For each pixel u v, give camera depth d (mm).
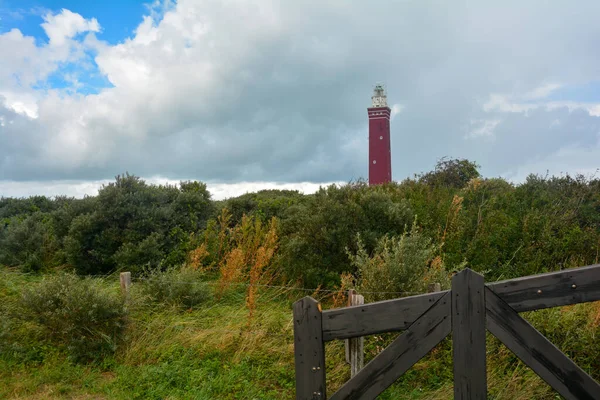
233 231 11805
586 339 5711
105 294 7039
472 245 9453
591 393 3197
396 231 9406
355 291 6426
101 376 6082
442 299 3398
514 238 9719
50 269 11305
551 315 6012
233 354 6410
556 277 3264
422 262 6758
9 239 11664
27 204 17844
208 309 7973
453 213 10469
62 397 5504
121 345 6695
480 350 3324
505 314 3309
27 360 6359
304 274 9055
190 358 6359
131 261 10617
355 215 9367
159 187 12914
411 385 5582
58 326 6828
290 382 5758
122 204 11281
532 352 3275
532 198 11586
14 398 5406
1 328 6695
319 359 3561
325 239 9109
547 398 5195
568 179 12484
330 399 3551
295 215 10742
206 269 10609
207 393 5434
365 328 3498
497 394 5219
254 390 5535
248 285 8281
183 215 12195
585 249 9336
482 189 12961
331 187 10172
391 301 3471
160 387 5594
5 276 10039
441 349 6035
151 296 8062
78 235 10852
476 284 3336
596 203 11047
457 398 3369
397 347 3463
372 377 3494
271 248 9836
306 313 3588
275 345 6562
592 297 3234
